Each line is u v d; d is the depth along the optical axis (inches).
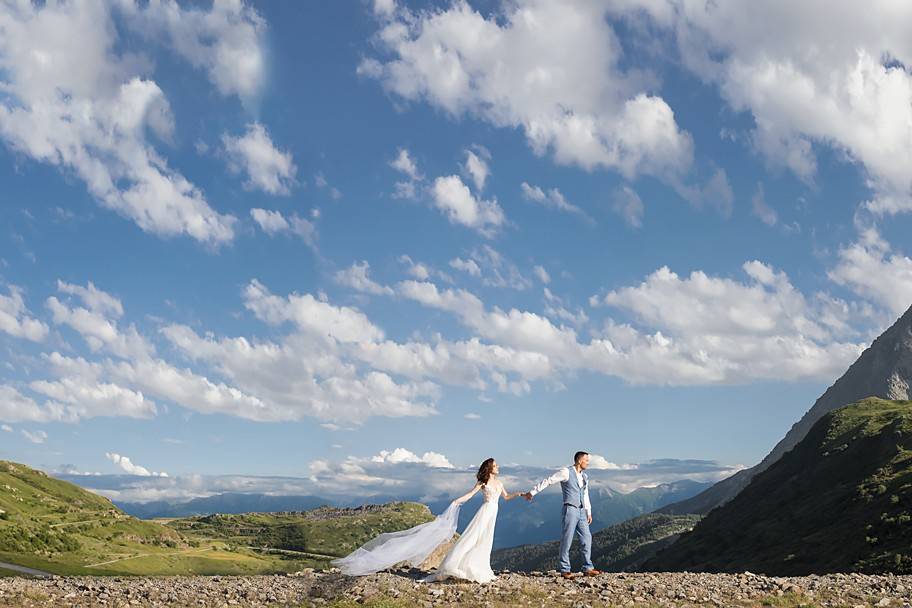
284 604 812.0
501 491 924.0
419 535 946.7
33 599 820.6
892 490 4355.3
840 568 3462.1
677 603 769.6
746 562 4864.7
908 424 5580.7
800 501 5910.4
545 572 979.3
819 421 7652.6
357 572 923.4
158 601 832.9
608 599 777.6
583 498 947.3
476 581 878.4
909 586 877.2
